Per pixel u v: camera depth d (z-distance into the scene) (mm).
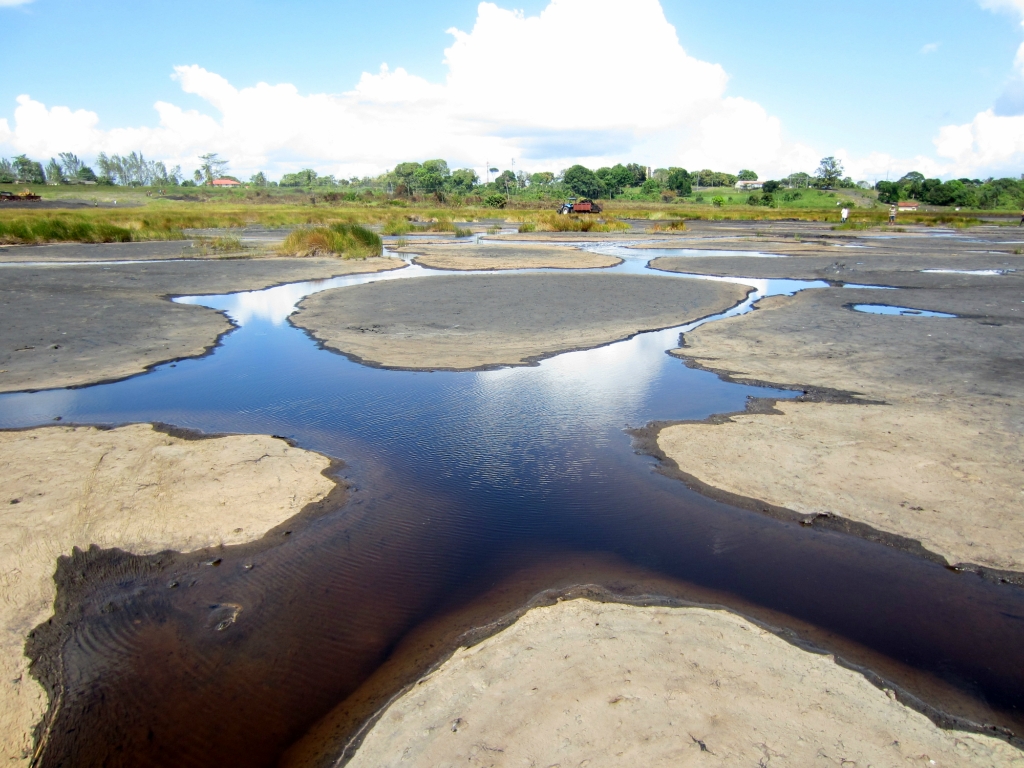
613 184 123938
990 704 2936
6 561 3930
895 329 10266
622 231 39250
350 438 6062
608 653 3170
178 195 106375
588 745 2588
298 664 3234
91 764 2691
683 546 4258
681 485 5047
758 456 5453
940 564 3969
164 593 3764
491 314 11492
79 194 101875
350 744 2723
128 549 4129
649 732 2650
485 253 24031
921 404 6613
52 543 4129
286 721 2891
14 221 28609
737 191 145875
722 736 2635
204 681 3137
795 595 3738
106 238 28656
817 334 9930
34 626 3463
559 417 6570
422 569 4023
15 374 7934
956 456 5293
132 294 13930
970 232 39375
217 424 6363
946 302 12891
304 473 5207
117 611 3609
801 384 7434
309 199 97312
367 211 62469
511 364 8406
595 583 3867
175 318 11359
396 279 16250
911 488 4805
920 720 2795
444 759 2562
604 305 12391
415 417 6594
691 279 16297
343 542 4305
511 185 139250
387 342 9539
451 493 5016
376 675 3146
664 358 8688
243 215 50062
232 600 3717
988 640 3365
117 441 5793
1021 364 8109
